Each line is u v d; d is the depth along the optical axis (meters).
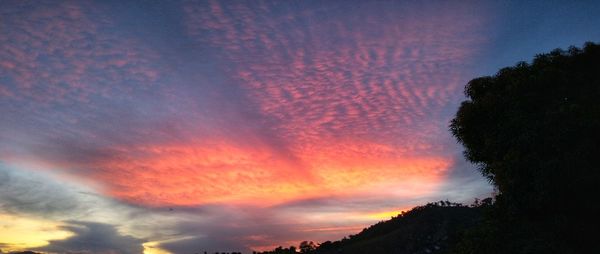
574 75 17.84
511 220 17.73
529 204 16.50
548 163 15.63
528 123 17.14
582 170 15.16
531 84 18.00
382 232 89.69
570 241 16.09
